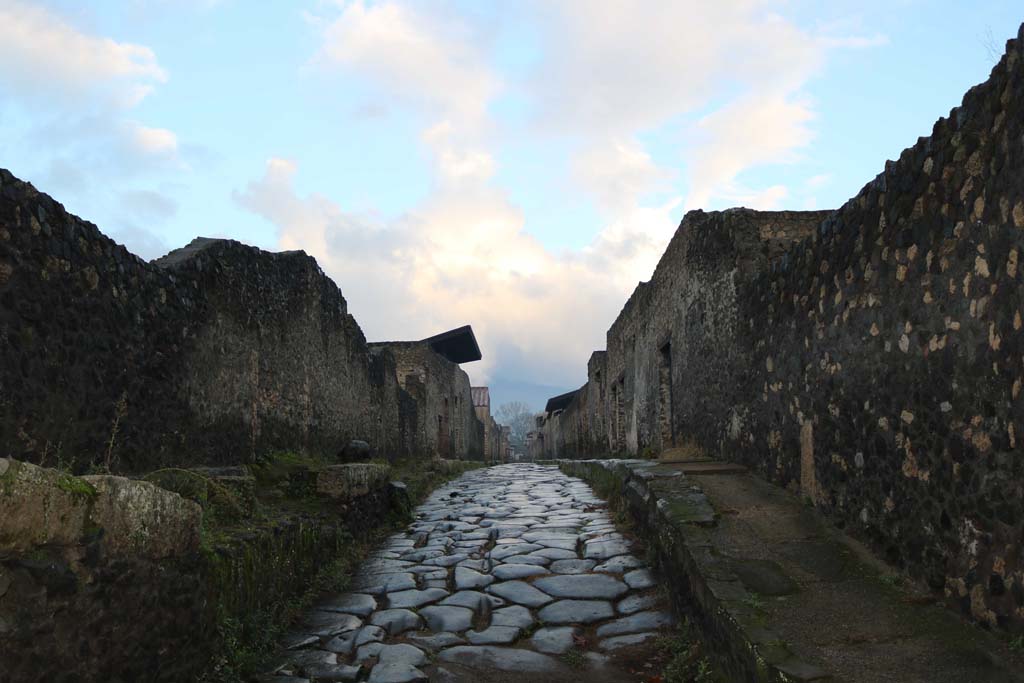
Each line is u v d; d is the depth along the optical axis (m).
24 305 4.22
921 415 3.86
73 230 4.75
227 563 4.03
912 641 3.22
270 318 8.53
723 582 3.94
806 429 5.70
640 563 5.88
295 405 9.33
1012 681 2.72
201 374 6.66
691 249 10.21
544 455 46.72
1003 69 3.11
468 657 4.10
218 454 6.95
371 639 4.36
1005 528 3.08
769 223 8.45
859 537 4.65
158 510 2.94
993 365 3.16
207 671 3.40
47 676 2.23
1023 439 2.93
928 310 3.80
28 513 2.13
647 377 14.24
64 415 4.57
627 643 4.32
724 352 8.45
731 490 6.20
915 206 3.99
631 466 8.08
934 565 3.71
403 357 21.31
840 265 5.04
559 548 6.50
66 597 2.33
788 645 3.13
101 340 5.04
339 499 6.67
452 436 26.75
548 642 4.33
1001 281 3.11
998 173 3.14
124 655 2.66
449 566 6.11
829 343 5.24
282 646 4.25
